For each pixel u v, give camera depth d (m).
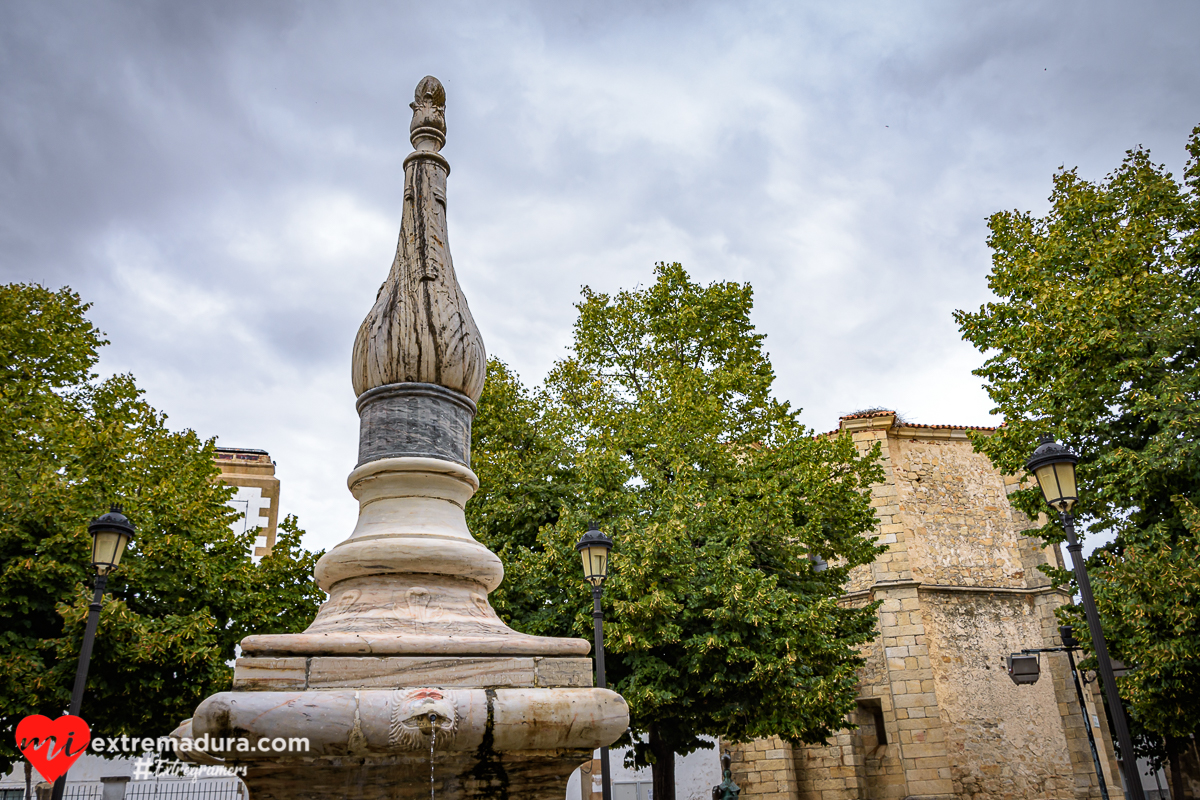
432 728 2.82
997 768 22.38
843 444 16.78
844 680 15.31
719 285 19.94
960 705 23.02
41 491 11.53
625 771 23.19
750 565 14.41
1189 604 11.39
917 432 25.88
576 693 3.11
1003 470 15.28
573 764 3.17
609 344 19.89
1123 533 13.38
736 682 13.04
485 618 3.51
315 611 14.05
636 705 12.91
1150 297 13.82
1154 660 11.54
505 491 16.30
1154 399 12.77
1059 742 22.66
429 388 3.94
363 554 3.50
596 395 17.94
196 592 12.67
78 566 11.46
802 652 13.73
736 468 16.14
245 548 13.95
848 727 16.16
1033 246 15.89
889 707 22.97
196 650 11.20
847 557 16.64
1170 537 12.76
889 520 24.58
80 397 15.73
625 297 20.17
